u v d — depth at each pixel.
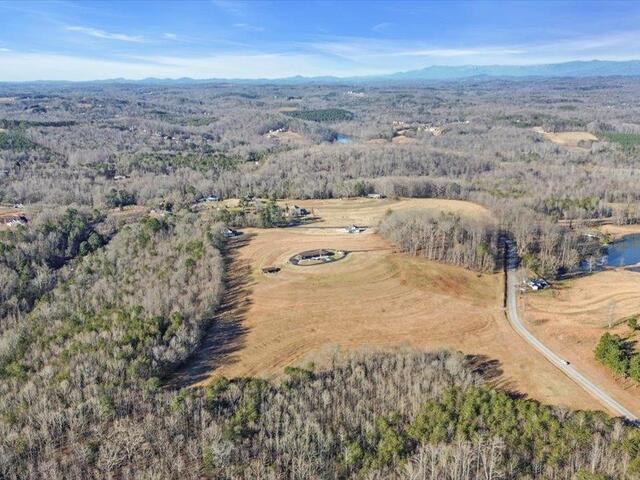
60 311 128.00
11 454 77.62
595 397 100.38
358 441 84.44
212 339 121.38
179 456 79.00
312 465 79.31
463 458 76.25
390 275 154.12
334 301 139.12
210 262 154.75
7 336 116.56
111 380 97.44
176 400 90.56
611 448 79.19
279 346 118.06
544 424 84.88
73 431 83.75
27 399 90.88
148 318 118.88
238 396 94.94
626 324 126.00
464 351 117.38
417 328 127.50
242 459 80.38
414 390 96.44
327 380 99.38
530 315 136.00
